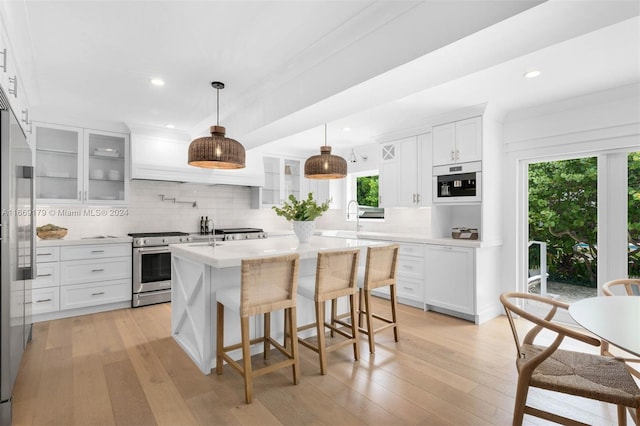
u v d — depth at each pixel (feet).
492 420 6.25
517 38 5.47
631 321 4.78
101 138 14.12
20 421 6.19
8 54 6.62
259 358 9.04
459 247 12.05
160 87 10.12
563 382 4.89
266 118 10.62
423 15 6.01
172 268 10.25
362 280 9.55
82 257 12.60
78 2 6.09
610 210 10.37
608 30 6.60
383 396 7.06
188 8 6.31
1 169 5.97
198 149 8.39
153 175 14.57
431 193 13.52
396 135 15.28
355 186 20.21
